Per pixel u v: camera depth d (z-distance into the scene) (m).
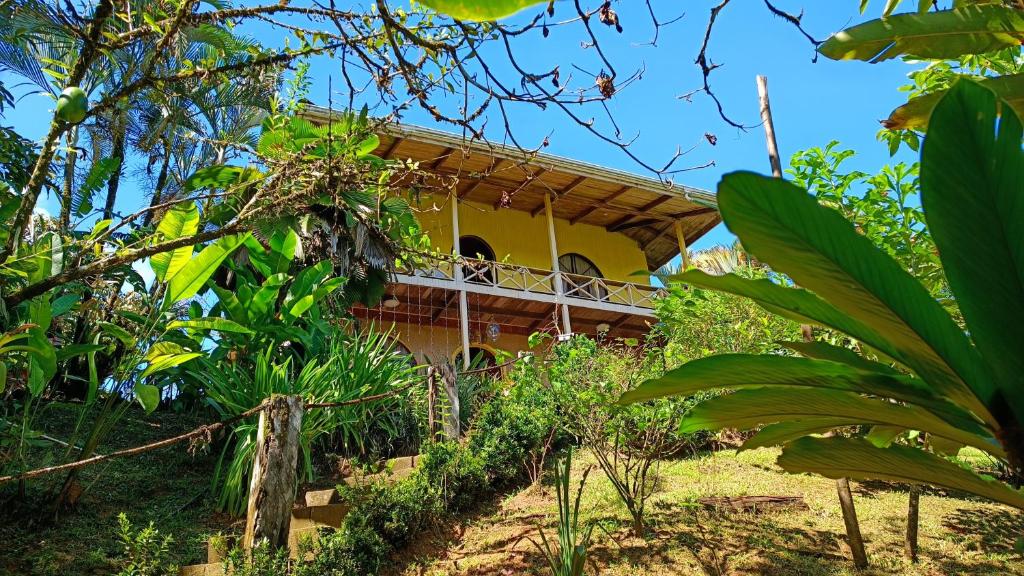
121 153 9.06
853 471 1.63
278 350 6.93
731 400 1.52
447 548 4.89
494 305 13.49
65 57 7.02
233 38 4.91
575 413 5.46
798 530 4.98
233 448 6.54
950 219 0.93
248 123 9.41
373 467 5.41
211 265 5.48
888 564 4.37
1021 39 1.59
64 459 5.07
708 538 4.80
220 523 5.27
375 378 6.79
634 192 13.56
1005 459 1.19
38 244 4.58
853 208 4.07
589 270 15.38
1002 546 4.67
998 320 0.98
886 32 1.65
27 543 4.47
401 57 2.62
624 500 5.00
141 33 3.62
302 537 4.64
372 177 4.29
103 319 6.38
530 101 2.36
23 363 5.04
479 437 6.33
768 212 0.94
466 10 0.84
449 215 13.55
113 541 4.68
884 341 1.18
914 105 1.72
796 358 1.31
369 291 8.95
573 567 3.38
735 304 6.24
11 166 6.23
